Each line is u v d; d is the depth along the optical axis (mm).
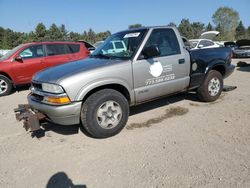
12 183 3316
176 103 6168
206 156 3670
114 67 4344
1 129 5168
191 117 5230
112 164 3609
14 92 8898
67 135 4648
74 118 4121
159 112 5605
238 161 3506
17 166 3715
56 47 9344
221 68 6328
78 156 3895
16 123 5473
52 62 9117
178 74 5219
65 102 3982
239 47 21891
